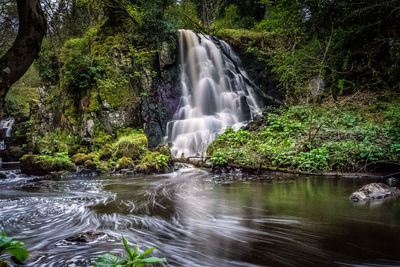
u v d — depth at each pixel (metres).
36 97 15.80
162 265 1.69
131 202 3.69
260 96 13.34
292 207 3.09
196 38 13.09
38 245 2.11
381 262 1.63
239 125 11.01
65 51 10.95
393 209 2.86
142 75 10.63
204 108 12.52
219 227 2.46
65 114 10.04
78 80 9.89
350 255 1.74
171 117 11.42
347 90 9.06
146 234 2.32
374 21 8.46
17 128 12.66
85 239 2.13
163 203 3.58
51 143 9.38
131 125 9.77
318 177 5.58
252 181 5.38
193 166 8.12
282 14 10.70
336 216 2.64
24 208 3.39
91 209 3.30
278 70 11.12
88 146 9.16
